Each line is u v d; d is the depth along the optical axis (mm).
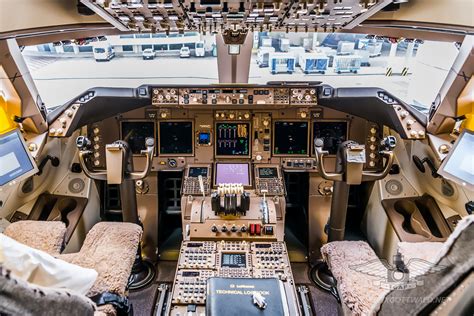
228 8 1965
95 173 3020
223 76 3871
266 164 3752
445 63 3240
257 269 2555
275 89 3531
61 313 1159
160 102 3535
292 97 3527
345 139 3760
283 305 1854
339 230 3238
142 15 2209
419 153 3512
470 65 2787
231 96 3531
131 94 3484
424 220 3492
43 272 1356
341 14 2174
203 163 3758
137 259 3391
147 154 3002
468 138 2811
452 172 2787
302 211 4082
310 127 3738
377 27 3143
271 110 3725
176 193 4188
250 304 1849
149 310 3053
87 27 3021
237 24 2672
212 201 2994
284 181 3824
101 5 1887
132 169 3143
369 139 3750
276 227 3006
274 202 3371
